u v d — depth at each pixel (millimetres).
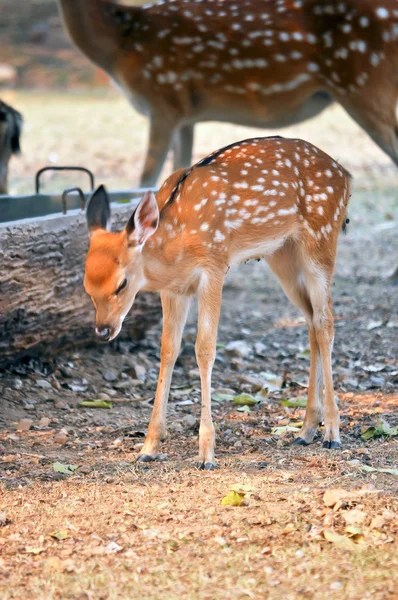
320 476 8031
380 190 23516
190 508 7297
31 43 48406
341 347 12719
